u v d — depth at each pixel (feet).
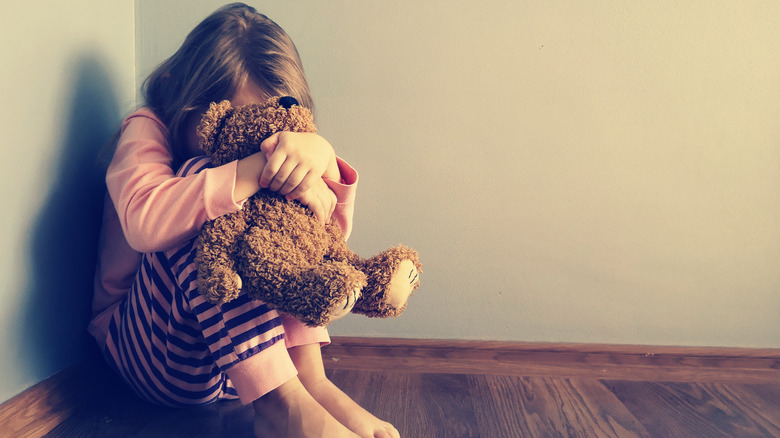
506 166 3.91
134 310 2.64
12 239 2.56
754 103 3.83
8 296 2.54
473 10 3.87
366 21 3.89
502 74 3.88
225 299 2.07
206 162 2.47
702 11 3.81
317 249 2.37
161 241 2.27
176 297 2.35
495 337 3.97
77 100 3.07
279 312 2.26
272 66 2.84
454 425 2.81
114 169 2.64
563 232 3.92
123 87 3.65
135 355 2.67
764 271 3.87
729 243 3.88
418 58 3.90
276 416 2.24
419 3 3.89
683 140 3.86
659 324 3.92
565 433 2.73
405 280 2.45
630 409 3.11
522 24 3.87
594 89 3.87
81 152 3.11
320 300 2.07
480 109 3.90
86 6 3.19
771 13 3.79
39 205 2.75
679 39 3.83
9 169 2.53
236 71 2.77
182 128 2.83
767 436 2.72
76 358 3.07
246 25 2.95
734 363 3.85
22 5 2.60
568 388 3.50
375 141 3.93
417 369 3.87
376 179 3.95
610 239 3.91
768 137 3.84
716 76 3.83
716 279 3.89
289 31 3.91
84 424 2.77
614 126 3.87
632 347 3.89
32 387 2.69
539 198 3.92
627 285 3.92
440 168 3.93
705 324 3.90
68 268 3.00
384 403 3.15
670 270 3.90
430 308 3.98
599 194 3.90
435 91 3.91
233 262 2.17
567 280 3.93
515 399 3.26
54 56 2.86
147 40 3.86
